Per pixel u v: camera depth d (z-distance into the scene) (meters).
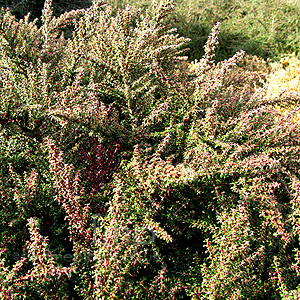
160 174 1.74
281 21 5.84
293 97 2.34
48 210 1.92
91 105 2.11
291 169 2.13
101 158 2.05
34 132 2.36
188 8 6.08
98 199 1.91
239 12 6.38
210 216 1.91
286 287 1.54
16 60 2.68
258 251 1.62
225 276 1.49
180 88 2.30
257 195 1.81
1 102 2.20
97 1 2.77
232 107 2.45
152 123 2.31
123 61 2.36
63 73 2.74
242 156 2.06
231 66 2.08
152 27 2.71
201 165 1.91
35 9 5.70
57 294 1.43
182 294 1.72
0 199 1.86
